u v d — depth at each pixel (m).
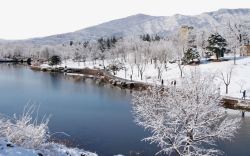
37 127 19.42
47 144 18.84
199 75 24.08
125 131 50.75
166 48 143.88
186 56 122.69
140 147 41.97
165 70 125.31
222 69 105.31
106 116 63.31
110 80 122.06
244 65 109.06
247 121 58.06
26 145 16.81
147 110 24.80
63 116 63.06
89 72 161.88
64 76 148.38
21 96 88.88
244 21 137.75
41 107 72.56
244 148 41.16
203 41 154.00
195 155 25.03
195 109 22.91
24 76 145.75
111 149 41.25
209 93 23.72
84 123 57.00
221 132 23.64
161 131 25.00
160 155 37.97
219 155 37.91
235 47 130.88
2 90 100.44
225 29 139.88
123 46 198.38
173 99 23.80
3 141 15.36
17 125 17.81
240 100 72.38
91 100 84.12
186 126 23.42
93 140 45.56
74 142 43.75
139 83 106.56
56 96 90.38
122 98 87.00
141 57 146.50
